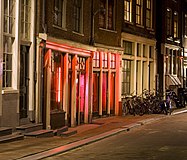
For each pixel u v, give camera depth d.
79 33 21.09
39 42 16.78
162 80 33.44
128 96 27.56
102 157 12.39
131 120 23.41
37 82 16.81
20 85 15.94
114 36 25.41
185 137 17.00
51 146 13.71
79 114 21.17
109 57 24.98
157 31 33.47
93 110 23.52
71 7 20.19
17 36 15.28
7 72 15.09
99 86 24.03
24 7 16.08
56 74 18.81
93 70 23.09
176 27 37.69
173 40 36.19
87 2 22.00
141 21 29.89
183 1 39.38
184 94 35.72
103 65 24.41
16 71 15.27
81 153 13.08
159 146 14.59
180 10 38.50
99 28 23.59
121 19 26.38
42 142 14.46
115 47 25.33
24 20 16.08
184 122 23.48
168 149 13.93
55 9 18.69
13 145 13.48
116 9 25.69
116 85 25.91
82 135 17.05
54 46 18.06
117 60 25.91
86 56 21.86
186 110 32.59
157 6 33.50
